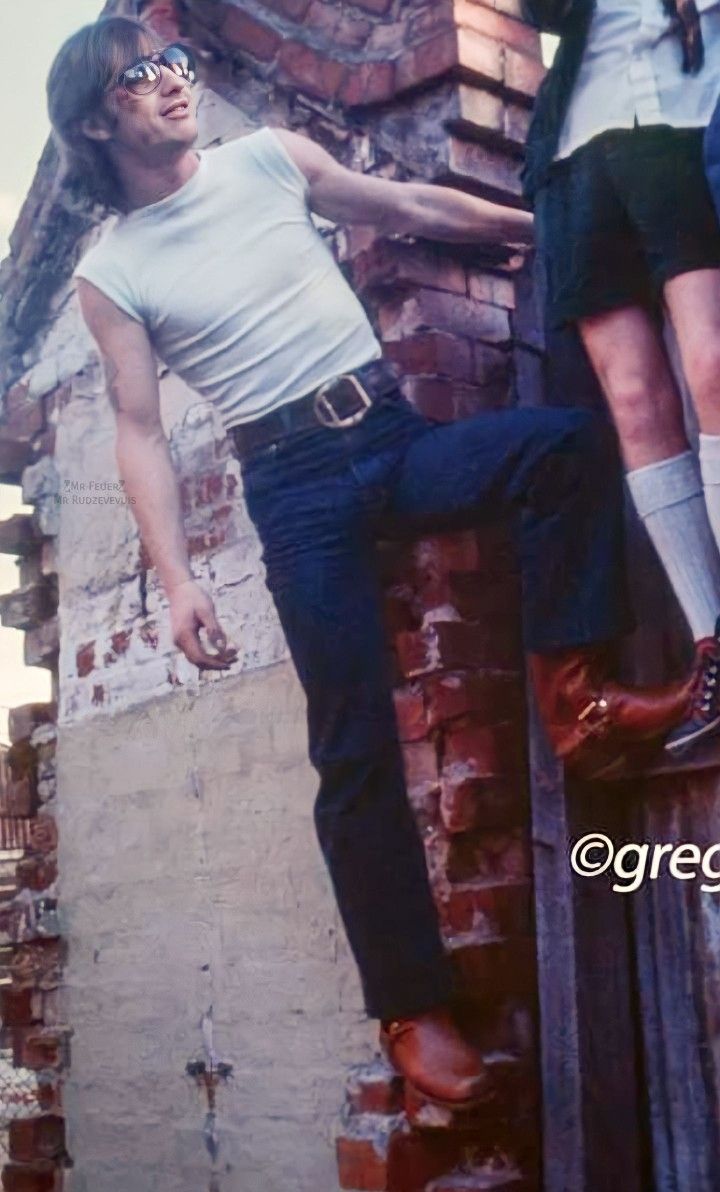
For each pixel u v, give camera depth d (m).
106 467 4.93
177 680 4.55
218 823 4.36
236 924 4.26
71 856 4.89
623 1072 3.56
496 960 3.66
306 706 4.07
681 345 3.47
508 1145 3.60
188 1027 4.38
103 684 4.84
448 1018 3.62
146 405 4.32
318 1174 3.93
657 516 3.51
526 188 3.81
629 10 3.60
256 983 4.18
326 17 4.19
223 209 4.12
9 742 5.54
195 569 4.41
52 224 5.04
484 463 3.63
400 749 3.76
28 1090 5.06
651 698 3.48
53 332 5.18
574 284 3.64
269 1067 4.11
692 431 3.52
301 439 3.89
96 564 4.93
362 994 3.87
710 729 3.40
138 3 4.61
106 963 4.70
